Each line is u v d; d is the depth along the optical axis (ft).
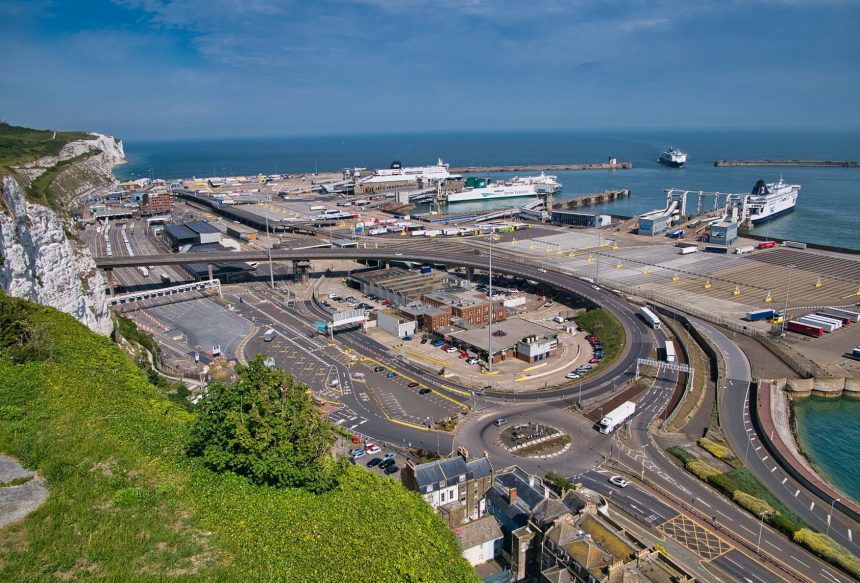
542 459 448.65
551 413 524.93
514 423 506.48
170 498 219.61
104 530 190.49
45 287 461.37
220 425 257.14
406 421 510.58
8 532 178.91
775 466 444.96
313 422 279.08
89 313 524.11
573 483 405.39
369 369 625.00
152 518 204.64
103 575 171.22
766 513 373.61
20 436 229.04
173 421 290.35
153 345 647.56
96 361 335.26
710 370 616.80
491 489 371.56
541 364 641.81
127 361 368.07
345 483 272.51
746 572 327.26
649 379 591.37
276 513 231.30
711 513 380.78
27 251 442.09
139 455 241.35
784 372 602.85
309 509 241.55
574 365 645.92
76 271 510.58
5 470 207.72
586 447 466.70
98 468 223.51
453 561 251.39
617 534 297.12
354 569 213.66
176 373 569.23
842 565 328.70
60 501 197.16
